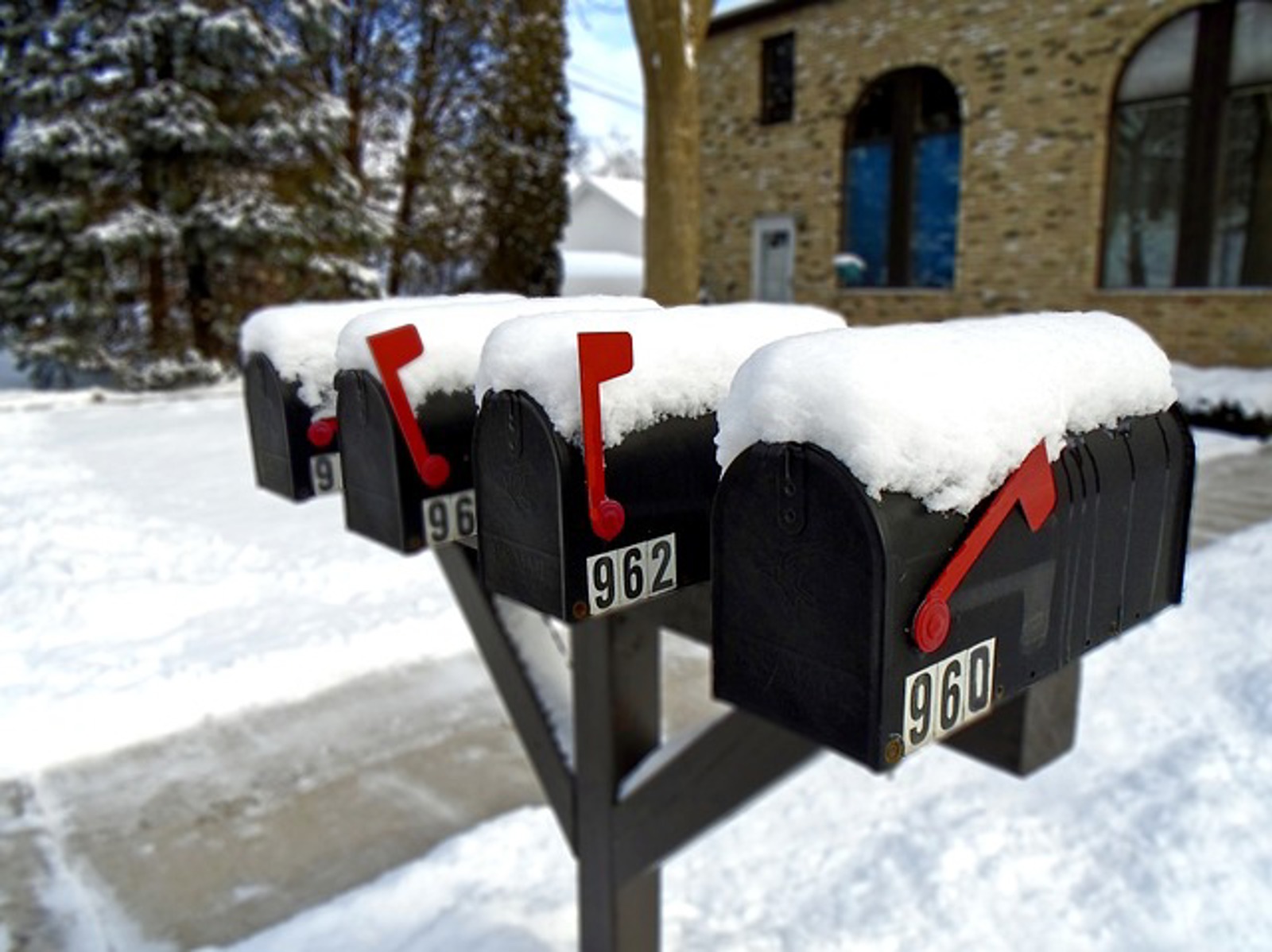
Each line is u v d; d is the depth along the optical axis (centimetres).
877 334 75
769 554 71
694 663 360
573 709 167
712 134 1185
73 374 1203
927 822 235
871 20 998
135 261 1166
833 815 241
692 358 94
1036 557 76
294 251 1171
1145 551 89
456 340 109
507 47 1416
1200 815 228
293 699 324
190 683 329
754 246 1163
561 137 1504
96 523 531
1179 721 276
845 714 68
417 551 109
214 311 1215
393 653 357
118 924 213
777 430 69
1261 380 750
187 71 1118
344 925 209
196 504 581
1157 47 811
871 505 63
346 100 1379
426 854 236
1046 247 891
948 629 68
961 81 932
